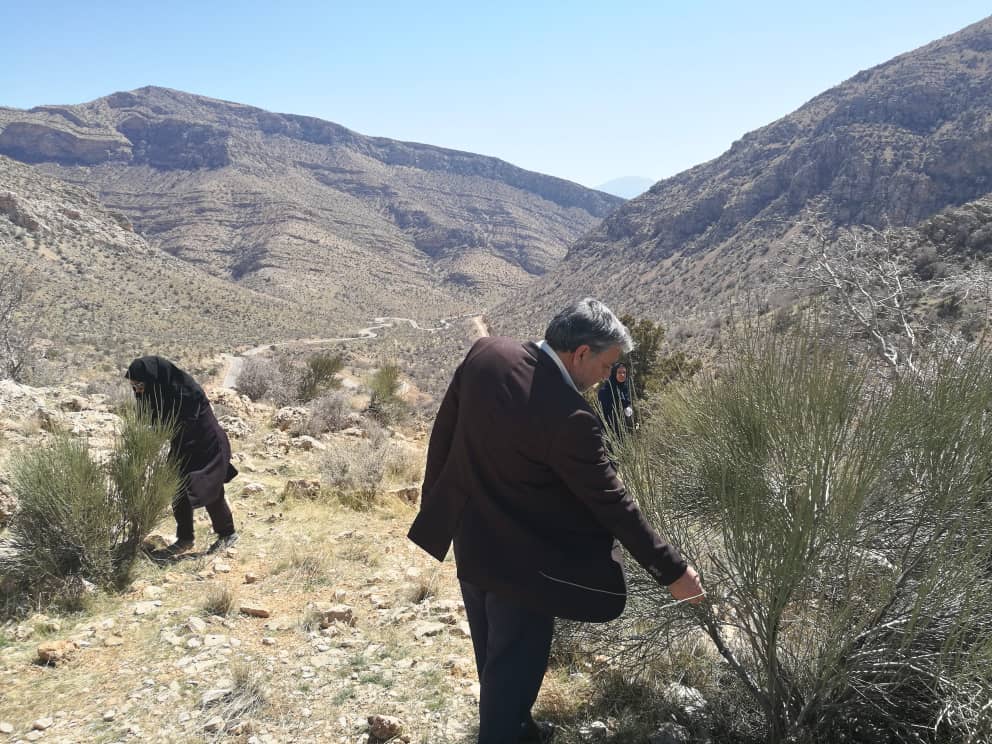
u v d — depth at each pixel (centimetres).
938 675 210
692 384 285
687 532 264
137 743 275
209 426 541
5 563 430
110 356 6831
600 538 236
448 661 345
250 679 322
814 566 226
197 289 17200
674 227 19112
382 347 15025
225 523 543
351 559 520
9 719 292
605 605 231
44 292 10419
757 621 246
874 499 234
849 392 237
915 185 13125
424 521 255
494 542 229
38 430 762
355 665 343
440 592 449
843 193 14350
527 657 232
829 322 259
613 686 309
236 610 416
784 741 240
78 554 442
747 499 237
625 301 16175
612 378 366
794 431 235
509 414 219
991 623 217
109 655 353
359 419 1162
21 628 377
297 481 690
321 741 278
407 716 294
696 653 327
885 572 235
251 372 1609
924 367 256
